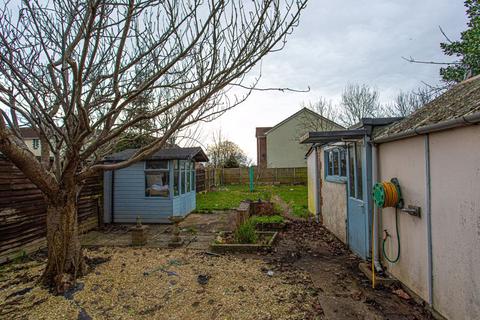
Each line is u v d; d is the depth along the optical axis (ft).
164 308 11.21
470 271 8.63
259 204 31.83
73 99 10.94
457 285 9.23
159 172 30.30
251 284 13.47
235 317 10.48
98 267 15.85
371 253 15.85
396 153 13.38
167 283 13.57
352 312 10.82
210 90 11.64
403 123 13.44
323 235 23.91
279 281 13.85
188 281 13.82
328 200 25.26
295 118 86.02
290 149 85.92
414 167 11.81
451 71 26.99
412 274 12.04
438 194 10.23
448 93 13.78
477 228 8.34
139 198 30.30
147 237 23.77
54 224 13.65
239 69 11.44
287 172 76.59
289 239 22.57
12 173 18.21
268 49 10.79
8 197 17.85
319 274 14.85
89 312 10.96
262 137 102.27
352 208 18.74
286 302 11.62
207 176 62.44
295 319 10.31
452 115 9.18
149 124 16.07
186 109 12.21
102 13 10.12
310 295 12.29
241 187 70.64
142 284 13.47
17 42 11.42
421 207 11.32
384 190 12.96
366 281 13.91
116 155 31.45
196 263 16.65
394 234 13.65
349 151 19.49
